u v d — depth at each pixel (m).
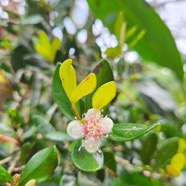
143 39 0.18
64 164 0.11
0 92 0.13
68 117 0.08
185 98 0.20
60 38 0.13
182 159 0.10
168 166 0.10
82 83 0.07
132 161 0.12
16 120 0.11
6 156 0.11
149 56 0.19
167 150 0.10
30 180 0.07
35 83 0.13
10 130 0.10
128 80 0.15
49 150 0.08
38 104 0.13
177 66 0.18
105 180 0.12
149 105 0.16
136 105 0.15
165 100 0.19
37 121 0.10
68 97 0.08
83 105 0.09
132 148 0.12
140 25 0.17
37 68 0.13
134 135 0.08
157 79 0.17
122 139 0.08
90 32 0.15
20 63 0.13
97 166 0.08
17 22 0.14
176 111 0.18
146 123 0.13
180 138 0.13
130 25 0.18
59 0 0.14
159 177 0.11
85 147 0.08
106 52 0.13
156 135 0.11
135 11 0.17
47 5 0.14
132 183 0.14
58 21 0.14
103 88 0.08
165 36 0.18
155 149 0.11
